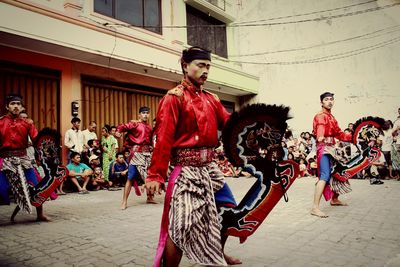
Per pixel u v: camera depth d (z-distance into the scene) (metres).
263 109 2.04
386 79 11.59
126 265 2.61
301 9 13.73
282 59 14.30
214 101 2.24
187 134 2.03
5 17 6.54
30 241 3.40
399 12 11.32
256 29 15.04
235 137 2.09
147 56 9.45
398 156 8.65
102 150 8.77
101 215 4.75
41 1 7.57
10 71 7.52
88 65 9.03
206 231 1.93
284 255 2.73
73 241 3.37
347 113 12.46
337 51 12.78
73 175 7.48
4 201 4.07
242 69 15.42
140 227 3.93
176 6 11.48
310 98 13.52
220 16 14.33
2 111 7.38
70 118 8.54
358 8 12.25
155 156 1.91
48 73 8.22
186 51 2.12
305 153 10.57
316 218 4.11
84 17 8.64
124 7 9.97
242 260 2.62
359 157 4.64
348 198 5.68
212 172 2.12
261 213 2.12
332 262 2.53
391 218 4.02
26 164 4.21
